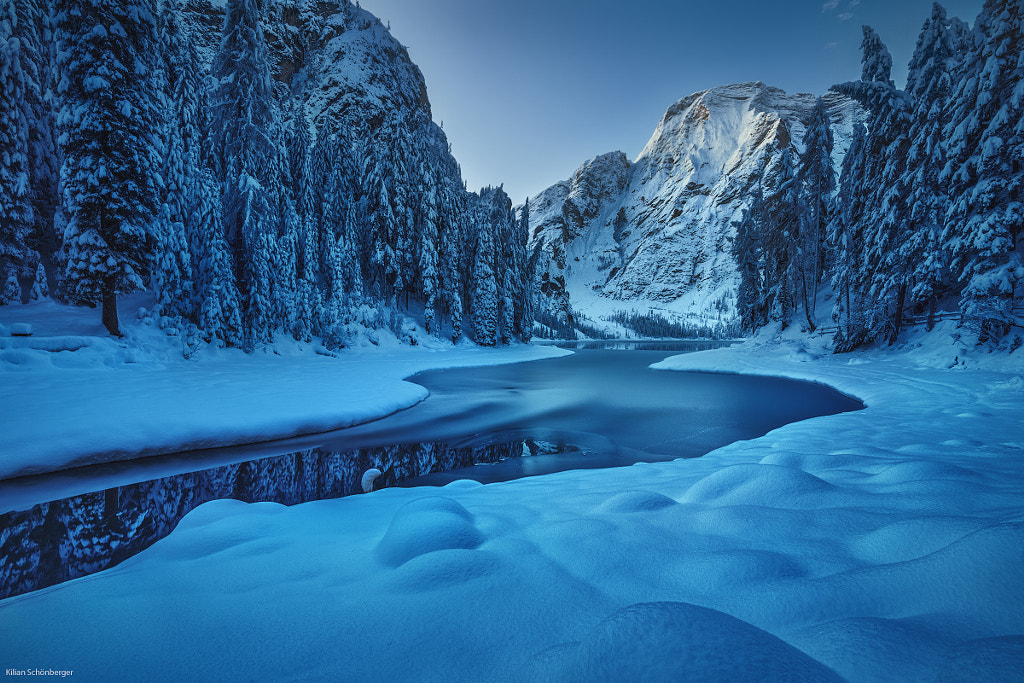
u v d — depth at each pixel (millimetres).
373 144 57438
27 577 4684
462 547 2453
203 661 1580
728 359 30984
